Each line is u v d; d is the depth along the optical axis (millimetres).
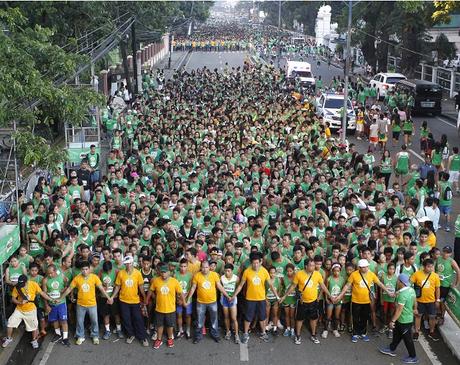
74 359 11398
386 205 15664
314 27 101250
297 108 29297
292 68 50688
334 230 13633
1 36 13898
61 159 14867
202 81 42812
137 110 29984
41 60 16359
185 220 14148
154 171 18797
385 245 12953
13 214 14320
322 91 42031
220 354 11578
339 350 11758
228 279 11797
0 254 11461
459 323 12188
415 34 48250
